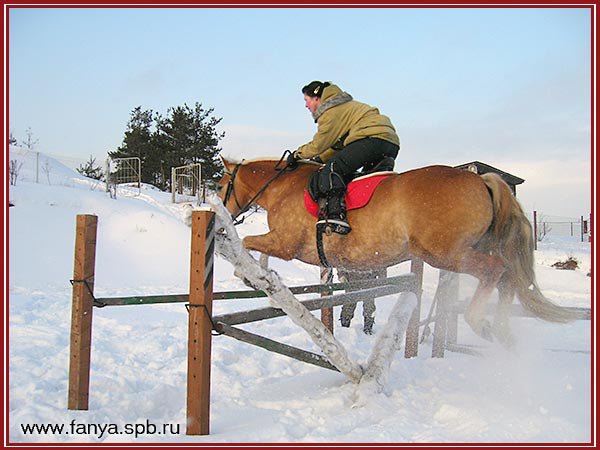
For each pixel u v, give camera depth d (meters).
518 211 4.30
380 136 4.80
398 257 4.53
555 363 5.40
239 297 5.05
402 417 4.06
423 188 4.26
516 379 4.80
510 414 3.95
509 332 4.29
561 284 14.82
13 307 7.94
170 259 14.83
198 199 24.83
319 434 3.69
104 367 5.44
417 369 5.52
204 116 43.84
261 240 5.04
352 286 5.68
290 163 5.28
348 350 6.77
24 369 5.06
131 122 46.09
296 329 7.88
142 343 6.38
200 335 3.64
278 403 4.42
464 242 4.17
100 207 17.92
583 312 4.73
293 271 15.57
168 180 42.16
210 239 3.70
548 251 19.41
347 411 4.21
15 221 14.65
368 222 4.46
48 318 7.52
